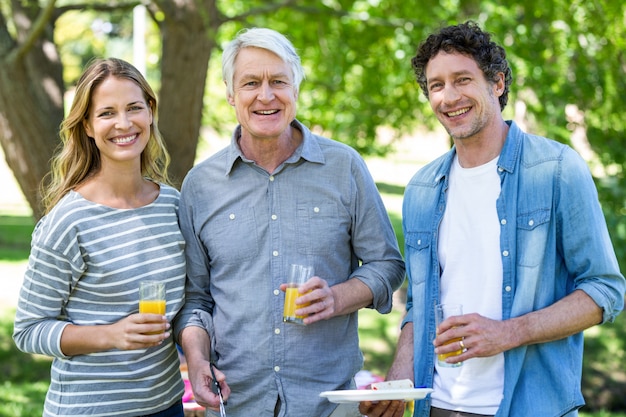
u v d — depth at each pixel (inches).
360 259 136.7
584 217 116.2
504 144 122.4
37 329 120.3
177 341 132.3
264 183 131.2
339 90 329.7
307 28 339.0
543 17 289.6
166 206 131.3
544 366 117.9
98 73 124.4
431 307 125.3
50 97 252.1
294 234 129.7
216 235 131.3
